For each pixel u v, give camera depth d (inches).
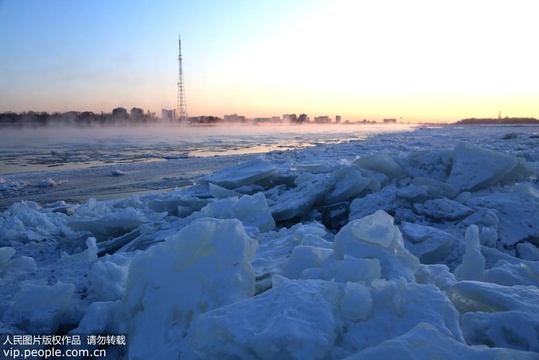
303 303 100.1
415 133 2536.9
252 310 102.7
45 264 265.4
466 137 1708.9
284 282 114.7
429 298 107.1
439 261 202.5
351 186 319.0
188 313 119.2
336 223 302.2
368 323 100.4
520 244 225.6
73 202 515.8
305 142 1961.1
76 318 143.9
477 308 115.2
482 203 266.8
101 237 315.3
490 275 144.3
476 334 99.3
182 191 451.2
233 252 129.0
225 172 465.7
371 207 286.2
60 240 319.9
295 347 87.2
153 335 118.5
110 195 564.7
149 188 617.6
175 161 1027.3
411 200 280.2
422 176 330.3
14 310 140.6
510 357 83.0
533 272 141.2
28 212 367.2
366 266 127.2
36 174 775.1
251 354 90.9
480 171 304.5
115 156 1225.4
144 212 369.7
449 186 291.1
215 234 134.5
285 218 305.6
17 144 1830.7
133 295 133.1
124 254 217.5
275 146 1683.1
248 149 1531.7
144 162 1000.2
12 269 197.8
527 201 264.4
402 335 88.6
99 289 155.0
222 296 118.6
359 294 104.0
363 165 346.0
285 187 406.6
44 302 141.4
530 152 702.5
